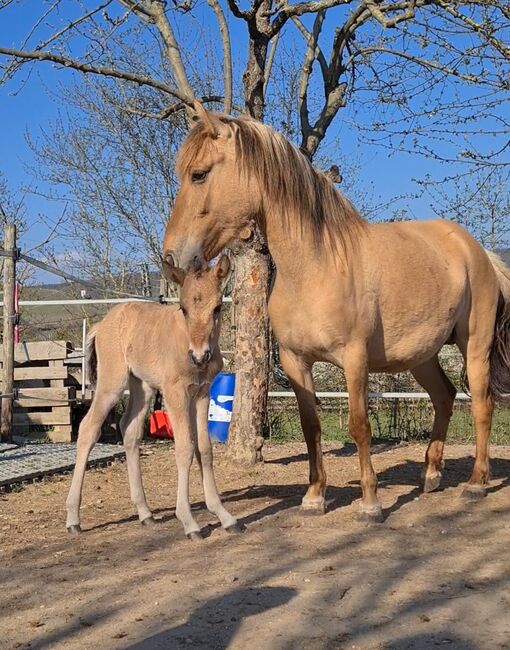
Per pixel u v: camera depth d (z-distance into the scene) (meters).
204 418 5.72
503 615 3.88
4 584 4.61
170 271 5.34
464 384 7.78
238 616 3.89
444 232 6.88
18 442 10.42
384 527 5.73
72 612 4.05
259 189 5.80
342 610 3.96
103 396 6.07
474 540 5.36
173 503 6.84
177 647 3.55
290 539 5.40
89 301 11.17
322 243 5.81
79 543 5.55
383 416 11.97
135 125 19.11
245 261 8.53
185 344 5.41
